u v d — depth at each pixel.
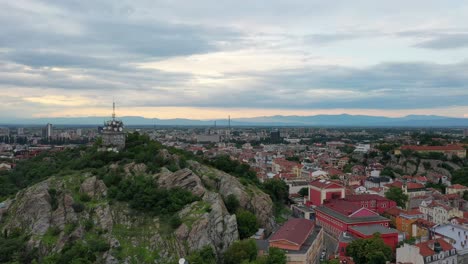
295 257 172.00
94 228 191.25
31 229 194.00
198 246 183.38
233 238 192.38
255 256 174.75
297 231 194.12
